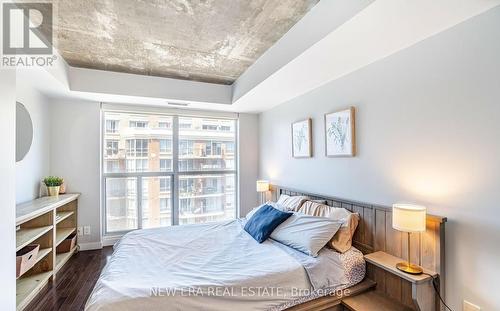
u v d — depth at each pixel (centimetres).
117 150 385
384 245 201
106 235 378
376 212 208
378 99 214
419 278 156
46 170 328
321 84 281
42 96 317
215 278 163
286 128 359
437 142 169
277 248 217
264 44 250
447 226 163
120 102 367
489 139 143
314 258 192
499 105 139
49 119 336
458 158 158
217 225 293
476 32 148
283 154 367
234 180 456
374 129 217
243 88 332
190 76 347
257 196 452
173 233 261
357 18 151
